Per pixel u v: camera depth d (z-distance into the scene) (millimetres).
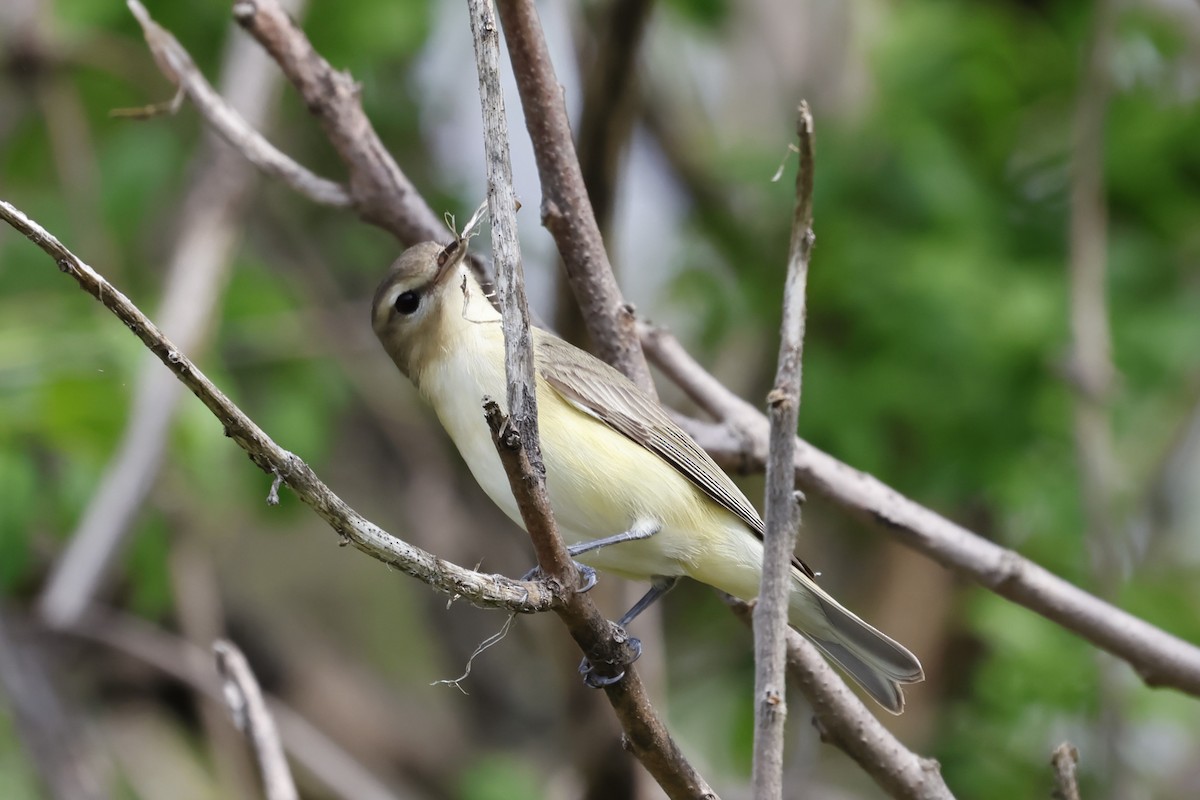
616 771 10039
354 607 15086
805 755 11961
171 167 13125
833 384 12195
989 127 13055
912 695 12688
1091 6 12992
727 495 7699
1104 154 12438
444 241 8328
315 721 14266
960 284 11828
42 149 13625
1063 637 11562
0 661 11281
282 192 14586
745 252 13805
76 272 4387
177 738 13508
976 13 13414
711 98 15305
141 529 11727
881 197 12539
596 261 7520
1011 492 11969
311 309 13547
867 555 13812
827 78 14172
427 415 14898
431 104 14609
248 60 12156
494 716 14945
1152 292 12461
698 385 8070
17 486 10359
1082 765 11359
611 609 10086
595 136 9023
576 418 7602
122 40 12836
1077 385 9992
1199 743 12227
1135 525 12633
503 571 14766
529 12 7016
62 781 11219
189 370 4508
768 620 4930
